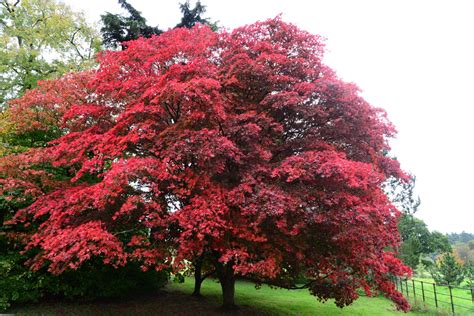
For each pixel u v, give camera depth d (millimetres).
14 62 19125
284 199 7469
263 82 9422
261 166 8258
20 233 10289
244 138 8320
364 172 7570
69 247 8078
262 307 12672
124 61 9430
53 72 19984
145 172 7535
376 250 8609
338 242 8336
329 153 8117
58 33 20125
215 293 14922
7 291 10500
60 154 9227
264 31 10352
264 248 8328
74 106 9484
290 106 8844
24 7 20266
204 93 7797
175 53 9000
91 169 7992
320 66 10023
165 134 8391
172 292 14711
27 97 11117
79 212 8531
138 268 13273
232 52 9664
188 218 7543
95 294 12266
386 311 14203
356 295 9203
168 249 8586
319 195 7816
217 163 7883
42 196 9336
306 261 9078
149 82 8602
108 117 9664
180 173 8070
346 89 8758
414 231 26594
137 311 11250
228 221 8117
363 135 9602
